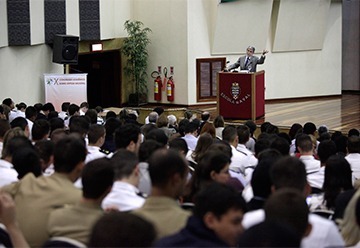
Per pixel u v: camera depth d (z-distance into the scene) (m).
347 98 18.11
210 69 17.06
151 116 10.27
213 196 2.62
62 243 2.91
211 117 15.54
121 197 3.67
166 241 2.51
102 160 3.26
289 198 2.60
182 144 5.76
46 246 2.93
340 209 3.84
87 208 3.22
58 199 3.54
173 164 3.15
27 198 3.56
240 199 2.65
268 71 17.64
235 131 6.81
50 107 11.36
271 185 3.57
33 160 4.16
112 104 17.55
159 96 17.28
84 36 15.84
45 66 14.98
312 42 17.81
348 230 3.30
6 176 4.59
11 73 14.05
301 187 3.33
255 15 16.91
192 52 16.84
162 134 5.86
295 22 17.45
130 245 2.00
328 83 18.20
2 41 13.64
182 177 3.18
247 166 6.11
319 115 15.31
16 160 4.14
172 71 17.08
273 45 17.53
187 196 4.14
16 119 7.04
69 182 3.66
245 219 3.06
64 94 14.41
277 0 17.20
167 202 3.15
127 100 17.48
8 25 13.94
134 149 5.38
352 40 19.16
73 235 3.15
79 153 3.67
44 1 14.77
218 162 4.09
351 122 14.30
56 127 7.58
